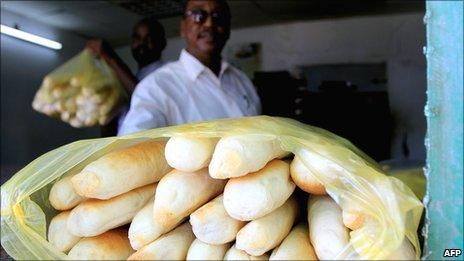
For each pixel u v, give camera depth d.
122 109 1.52
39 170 0.50
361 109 2.41
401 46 2.61
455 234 0.40
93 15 2.54
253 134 0.45
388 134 2.44
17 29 2.54
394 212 0.41
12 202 0.49
